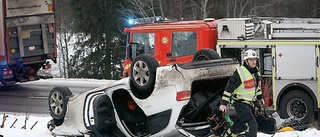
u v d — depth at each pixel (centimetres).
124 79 929
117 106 954
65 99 1027
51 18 2192
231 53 1445
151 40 1577
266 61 1403
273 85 1366
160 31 1553
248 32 1417
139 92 897
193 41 1498
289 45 1345
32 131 1165
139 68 883
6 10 2053
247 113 857
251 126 859
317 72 1323
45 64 2244
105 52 3838
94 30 3822
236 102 861
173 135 897
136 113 948
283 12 3919
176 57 1527
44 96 2050
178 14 3838
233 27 1424
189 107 871
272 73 1367
